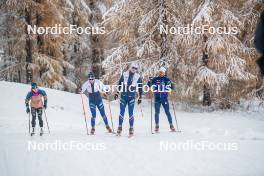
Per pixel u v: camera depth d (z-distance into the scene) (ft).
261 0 53.36
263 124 41.88
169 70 55.98
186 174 18.51
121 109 33.60
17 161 22.31
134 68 33.86
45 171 19.75
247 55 53.67
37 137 32.63
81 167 20.56
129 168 20.12
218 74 52.21
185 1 55.72
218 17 51.98
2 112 46.96
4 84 59.57
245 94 55.83
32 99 34.83
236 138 30.53
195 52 54.19
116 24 56.80
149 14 55.93
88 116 49.29
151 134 34.47
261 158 22.00
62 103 54.60
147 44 56.13
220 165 20.29
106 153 24.47
